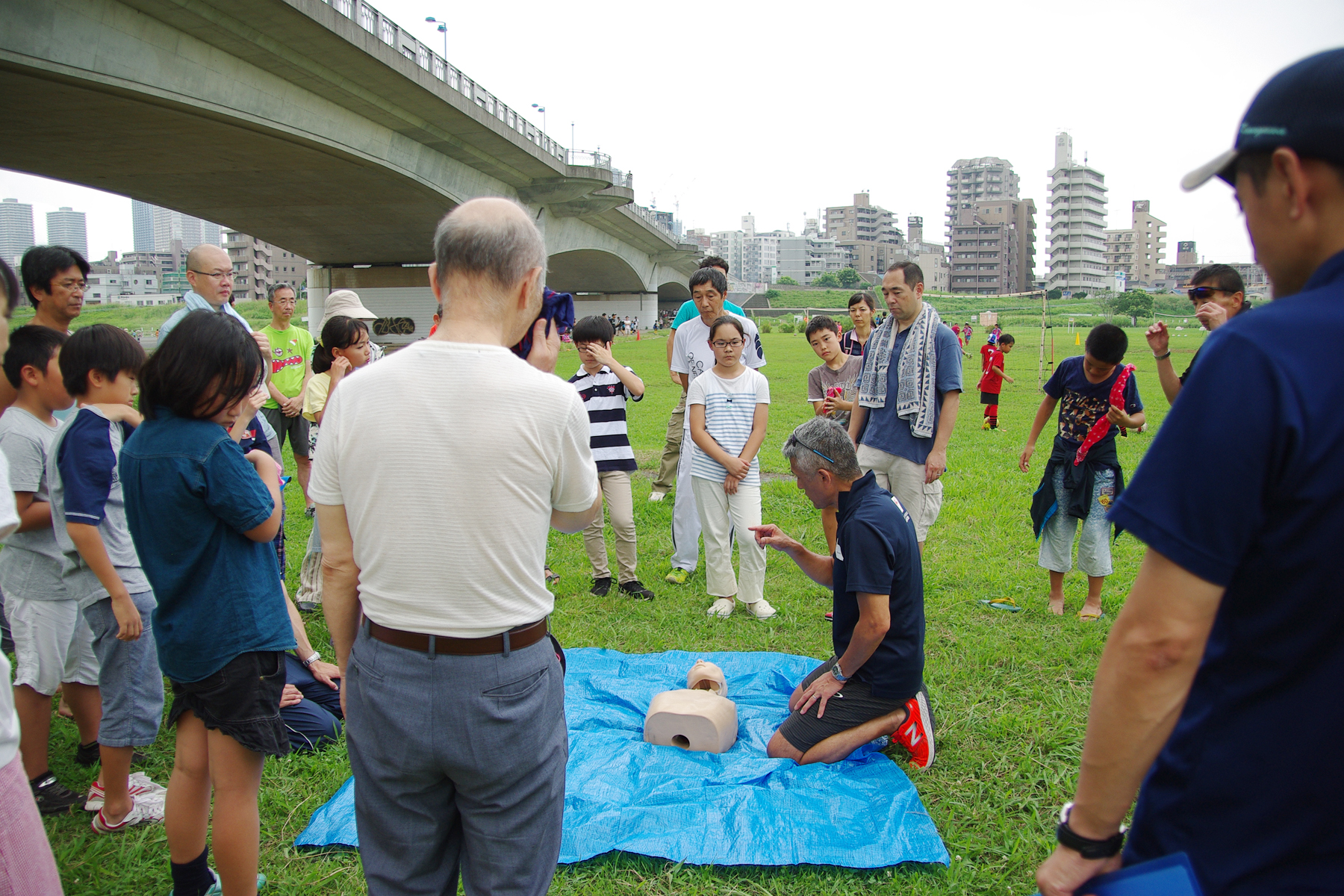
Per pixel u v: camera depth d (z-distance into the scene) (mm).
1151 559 1279
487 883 1903
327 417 1909
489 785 1854
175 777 2486
